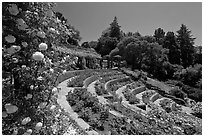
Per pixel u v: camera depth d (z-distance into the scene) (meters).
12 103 2.89
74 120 6.78
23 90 3.12
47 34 3.37
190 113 18.55
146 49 40.62
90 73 22.16
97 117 7.81
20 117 2.94
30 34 3.05
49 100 3.63
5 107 2.66
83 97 9.56
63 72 4.12
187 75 36.78
